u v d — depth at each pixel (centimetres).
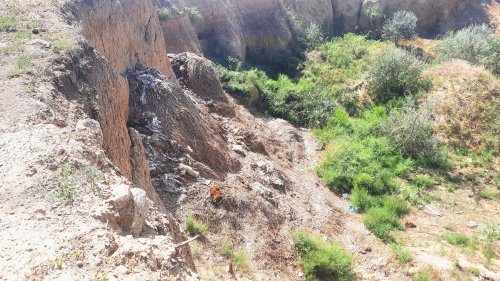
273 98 1912
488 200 1410
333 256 1003
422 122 1633
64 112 666
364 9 3044
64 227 441
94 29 1025
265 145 1547
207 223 981
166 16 1841
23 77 697
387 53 2103
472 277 1008
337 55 2438
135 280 397
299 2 2811
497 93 1884
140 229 502
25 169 507
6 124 590
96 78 818
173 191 1016
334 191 1411
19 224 436
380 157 1573
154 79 1232
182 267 450
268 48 2441
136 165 874
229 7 2283
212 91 1630
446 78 2011
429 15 3098
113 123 814
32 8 952
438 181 1498
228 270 883
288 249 1031
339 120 1831
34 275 380
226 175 1199
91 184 506
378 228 1191
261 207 1109
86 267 400
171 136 1140
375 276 1023
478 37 2275
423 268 1029
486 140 1697
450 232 1223
